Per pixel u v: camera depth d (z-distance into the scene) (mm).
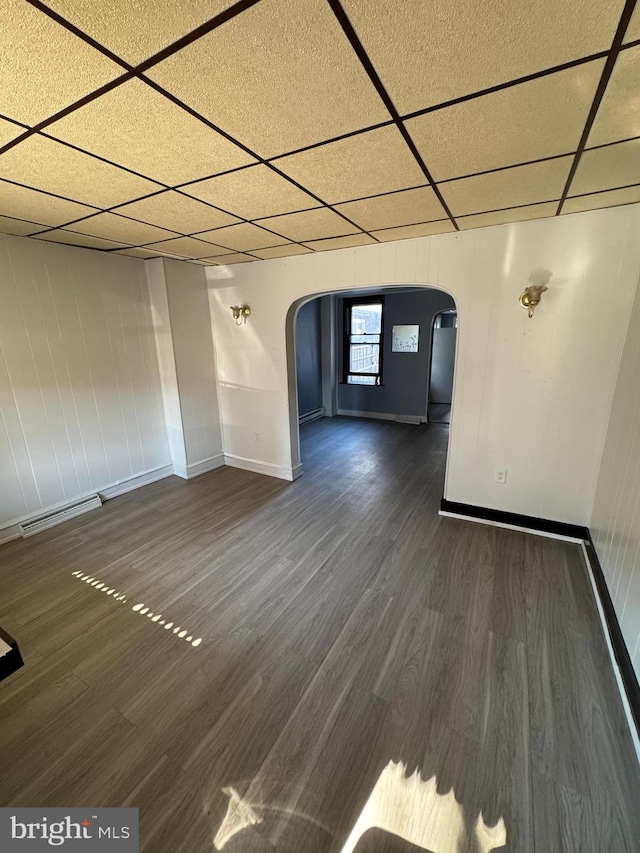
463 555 2666
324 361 7051
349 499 3637
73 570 2574
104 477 3596
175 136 1334
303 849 1148
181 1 777
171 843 1165
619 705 1565
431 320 6199
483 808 1237
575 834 1165
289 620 2092
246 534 3021
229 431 4461
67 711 1585
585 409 2574
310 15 823
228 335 4102
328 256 3260
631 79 1025
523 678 1702
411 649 1877
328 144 1406
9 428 2891
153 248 3152
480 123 1271
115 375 3574
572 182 1813
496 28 862
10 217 2275
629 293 2303
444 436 5805
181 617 2129
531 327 2615
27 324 2908
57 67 955
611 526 2176
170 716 1560
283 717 1549
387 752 1410
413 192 1908
